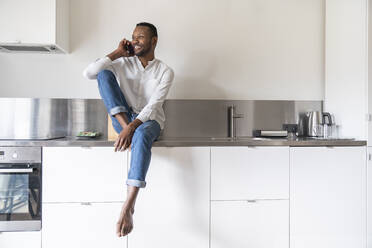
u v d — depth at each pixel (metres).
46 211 1.86
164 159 1.91
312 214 2.00
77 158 1.87
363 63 2.11
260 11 2.54
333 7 2.43
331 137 2.38
